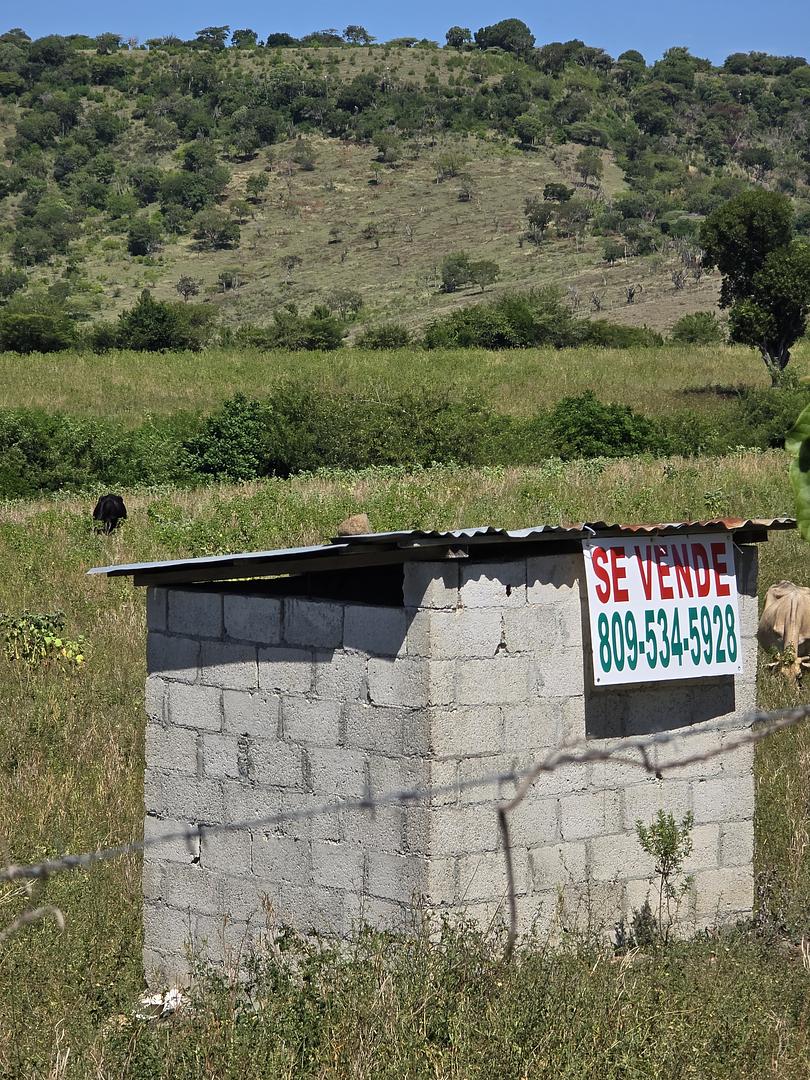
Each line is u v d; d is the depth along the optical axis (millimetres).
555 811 13727
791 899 14680
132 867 16406
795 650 24438
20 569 35219
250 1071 10797
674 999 11688
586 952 12844
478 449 62781
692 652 14289
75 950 14078
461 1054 10609
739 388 105500
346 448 64125
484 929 13328
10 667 25656
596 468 48500
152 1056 11102
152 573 14656
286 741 14008
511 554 13586
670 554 14234
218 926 14469
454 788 10117
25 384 106062
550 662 13664
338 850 13672
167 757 14859
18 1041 11922
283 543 38219
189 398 102125
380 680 13359
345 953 13469
